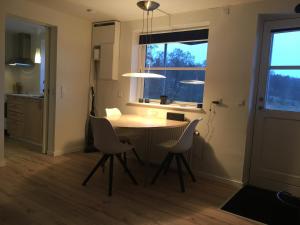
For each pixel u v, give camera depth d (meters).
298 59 2.99
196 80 3.72
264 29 3.16
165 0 3.08
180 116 3.57
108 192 2.82
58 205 2.48
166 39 3.93
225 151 3.30
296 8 2.37
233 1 3.04
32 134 4.75
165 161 3.21
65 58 4.07
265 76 3.18
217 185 3.24
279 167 3.14
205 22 3.44
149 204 2.61
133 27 4.08
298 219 2.43
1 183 2.93
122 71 4.25
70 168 3.56
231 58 3.21
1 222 2.13
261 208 2.64
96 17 4.10
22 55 5.90
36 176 3.20
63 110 4.16
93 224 2.18
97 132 2.81
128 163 3.97
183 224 2.26
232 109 3.23
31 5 3.50
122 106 4.29
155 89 4.15
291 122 3.04
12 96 5.11
